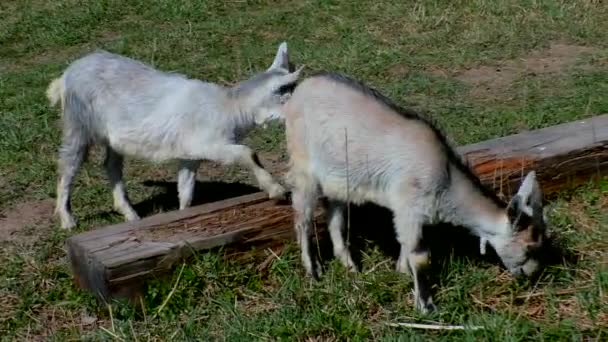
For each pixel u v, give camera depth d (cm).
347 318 318
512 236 319
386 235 357
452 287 329
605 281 324
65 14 628
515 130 446
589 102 466
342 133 329
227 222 340
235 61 546
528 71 519
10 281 350
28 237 383
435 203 321
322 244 351
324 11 618
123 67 383
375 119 326
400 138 321
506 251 321
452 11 600
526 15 588
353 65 530
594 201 375
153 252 328
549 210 367
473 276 333
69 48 586
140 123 375
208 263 333
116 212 398
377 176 326
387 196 326
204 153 369
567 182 380
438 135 324
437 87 501
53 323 332
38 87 520
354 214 353
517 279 327
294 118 340
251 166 365
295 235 346
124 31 604
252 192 411
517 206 316
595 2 602
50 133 465
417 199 320
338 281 334
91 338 321
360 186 330
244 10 634
